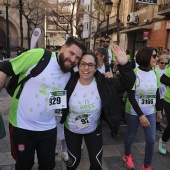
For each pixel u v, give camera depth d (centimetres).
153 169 319
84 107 228
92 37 3075
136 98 283
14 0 2623
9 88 223
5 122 480
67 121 243
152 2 1078
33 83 207
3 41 3003
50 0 3206
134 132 306
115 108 227
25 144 215
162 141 358
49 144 223
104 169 315
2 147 366
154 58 278
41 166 231
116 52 223
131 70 223
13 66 203
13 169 303
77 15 2877
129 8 1639
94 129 241
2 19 2914
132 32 1591
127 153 321
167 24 1150
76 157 238
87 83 229
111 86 230
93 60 218
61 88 220
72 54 205
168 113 338
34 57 207
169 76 329
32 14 2473
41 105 210
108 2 1149
